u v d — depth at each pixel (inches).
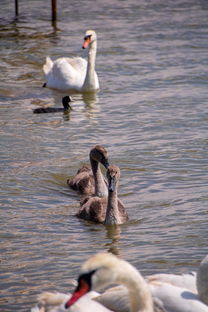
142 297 326.0
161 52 1254.3
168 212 589.3
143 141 783.1
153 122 858.8
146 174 680.4
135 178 671.8
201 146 756.0
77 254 509.7
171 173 679.7
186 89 1013.8
